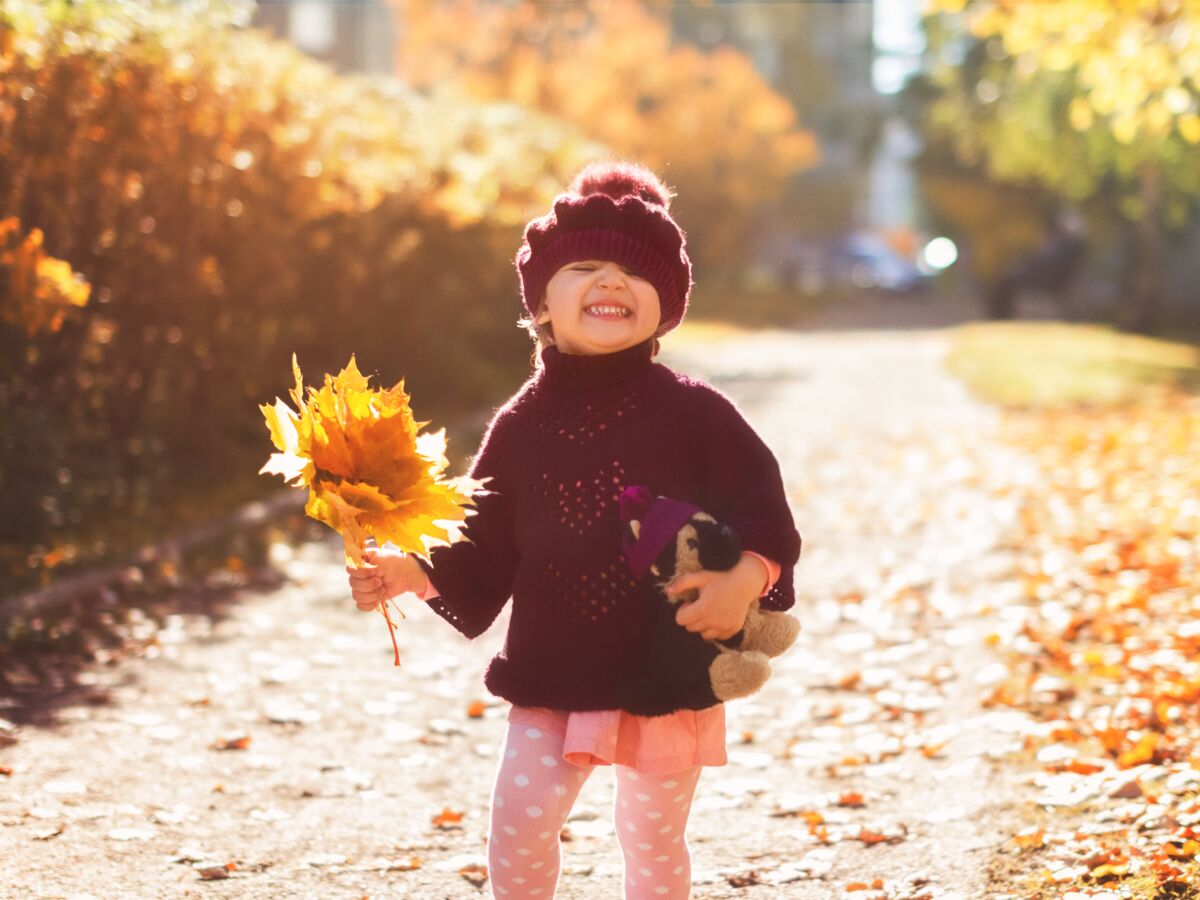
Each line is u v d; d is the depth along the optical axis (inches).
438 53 1601.9
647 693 118.1
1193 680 223.9
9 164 310.5
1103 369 812.6
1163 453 490.6
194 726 220.5
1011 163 1192.2
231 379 422.3
